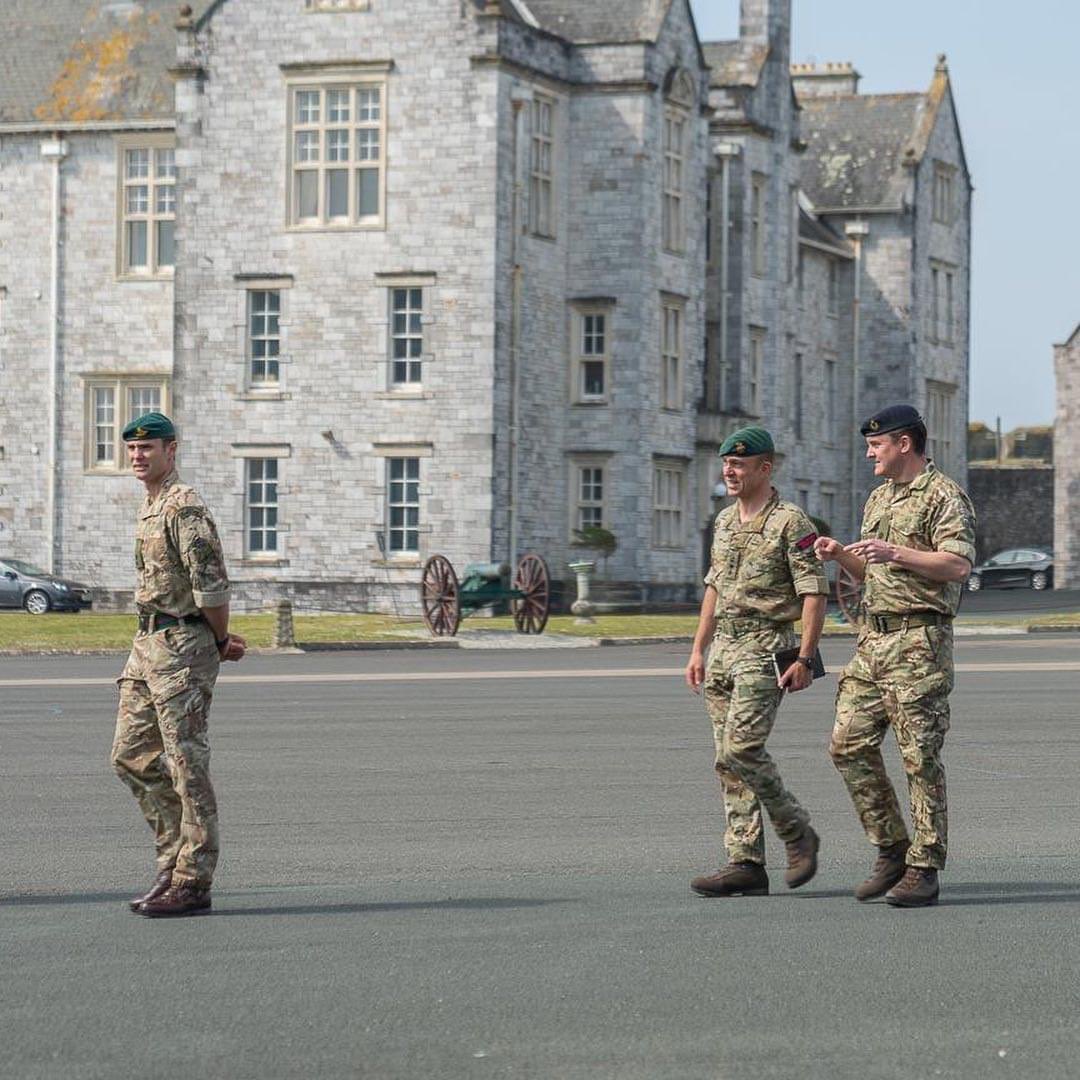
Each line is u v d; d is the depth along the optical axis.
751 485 19.92
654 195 92.69
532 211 90.25
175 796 19.31
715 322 104.31
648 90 91.44
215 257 89.12
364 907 19.16
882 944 17.20
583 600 78.69
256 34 88.31
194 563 18.95
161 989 15.51
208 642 19.19
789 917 18.53
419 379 87.38
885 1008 14.79
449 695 44.75
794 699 43.12
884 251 124.50
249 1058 13.43
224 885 20.55
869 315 124.94
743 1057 13.41
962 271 132.25
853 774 19.58
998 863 21.78
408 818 25.36
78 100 95.62
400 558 87.38
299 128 88.19
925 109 127.44
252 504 89.12
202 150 89.06
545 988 15.47
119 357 95.12
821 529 99.94
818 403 121.06
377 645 66.25
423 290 87.06
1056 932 17.77
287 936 17.67
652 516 93.38
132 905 18.91
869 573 19.61
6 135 95.94
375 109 87.56
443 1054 13.50
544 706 41.72
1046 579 133.75
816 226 122.44
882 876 19.50
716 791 27.94
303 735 35.47
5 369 96.19
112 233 95.06
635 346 91.69
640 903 19.33
